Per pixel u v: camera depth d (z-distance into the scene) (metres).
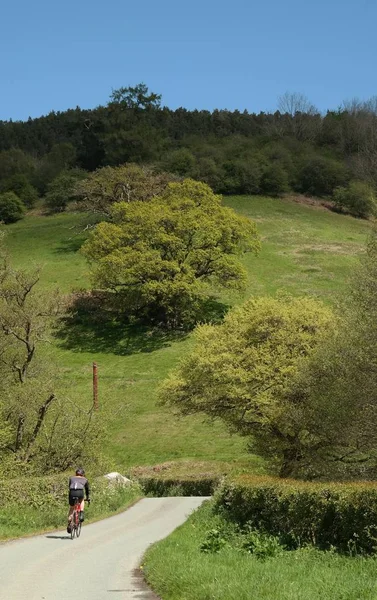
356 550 13.95
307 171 154.25
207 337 41.50
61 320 40.81
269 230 118.06
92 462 34.44
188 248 79.50
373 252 29.78
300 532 15.80
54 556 16.16
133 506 31.58
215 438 52.44
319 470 32.53
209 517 21.08
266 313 39.81
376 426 27.88
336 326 33.59
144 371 66.56
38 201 157.25
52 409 33.97
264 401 35.72
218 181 144.12
